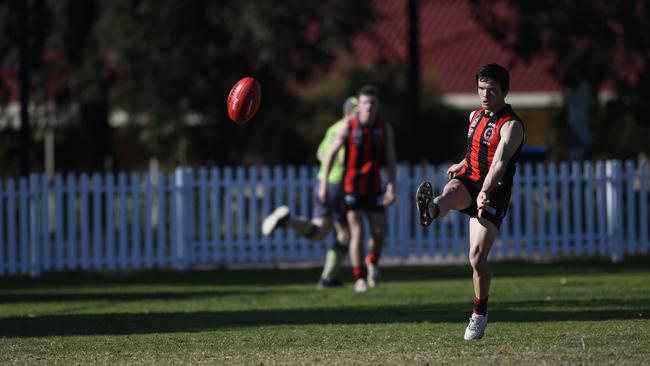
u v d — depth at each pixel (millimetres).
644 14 75812
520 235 60688
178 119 87875
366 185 43625
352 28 84625
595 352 24938
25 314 38844
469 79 115500
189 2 83938
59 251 58312
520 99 111438
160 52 85062
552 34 76750
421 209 27234
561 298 40094
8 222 57812
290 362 24453
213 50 85188
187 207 59562
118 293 47219
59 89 90625
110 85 87875
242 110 31516
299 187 62781
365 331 30859
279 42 82062
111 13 85688
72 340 30031
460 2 127062
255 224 59875
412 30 66375
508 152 27078
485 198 26719
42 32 85938
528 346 26422
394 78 102375
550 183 60375
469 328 28141
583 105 69562
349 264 61000
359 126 43219
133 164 124312
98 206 58844
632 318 32875
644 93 76625
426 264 60125
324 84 104750
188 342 28922
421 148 101312
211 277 55312
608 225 60500
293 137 98125
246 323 33969
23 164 61281
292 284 50312
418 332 30359
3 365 24969
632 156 84812
